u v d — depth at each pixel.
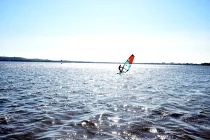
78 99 16.50
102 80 36.62
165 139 7.83
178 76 52.22
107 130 8.88
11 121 10.03
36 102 14.88
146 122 10.06
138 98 17.22
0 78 34.50
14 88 22.25
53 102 15.02
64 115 11.34
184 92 21.14
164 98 17.25
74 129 8.98
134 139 7.84
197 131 8.71
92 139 7.81
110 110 12.66
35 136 8.09
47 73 56.44
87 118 10.75
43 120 10.28
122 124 9.73
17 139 7.75
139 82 33.19
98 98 17.14
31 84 26.84
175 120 10.43
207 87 26.05
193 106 13.88
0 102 14.53
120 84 29.50
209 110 12.64
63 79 37.03
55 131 8.70
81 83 30.25
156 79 40.47
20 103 14.38
